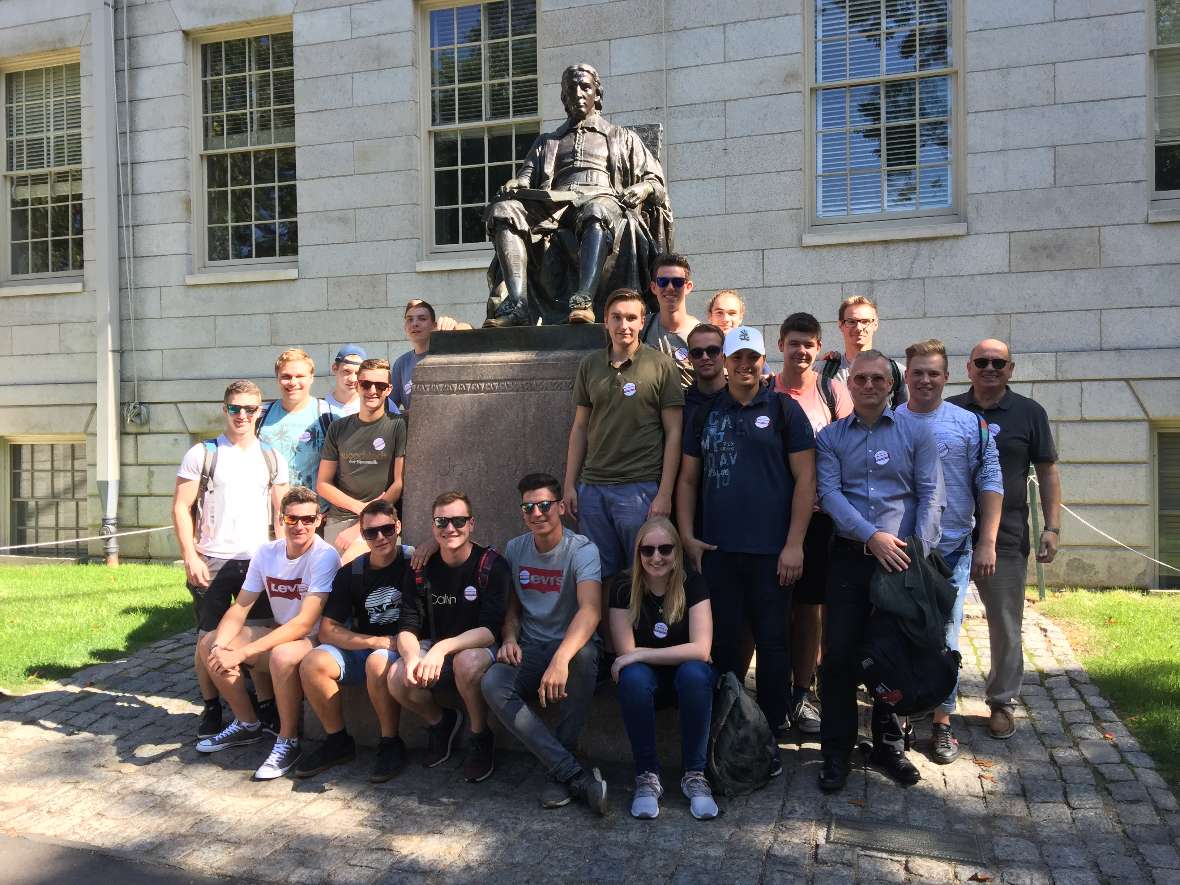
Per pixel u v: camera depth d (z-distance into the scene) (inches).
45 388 469.7
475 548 176.7
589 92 233.9
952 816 154.6
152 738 197.5
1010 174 352.5
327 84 433.1
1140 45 338.6
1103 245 343.3
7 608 316.5
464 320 414.6
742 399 177.2
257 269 452.4
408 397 244.1
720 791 161.8
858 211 379.6
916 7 371.2
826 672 167.5
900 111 374.0
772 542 173.5
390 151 425.4
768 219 379.2
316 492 225.1
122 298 463.2
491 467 205.5
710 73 384.8
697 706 159.6
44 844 149.6
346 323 431.8
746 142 381.1
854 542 169.3
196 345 453.4
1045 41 347.9
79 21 469.4
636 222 227.0
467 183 426.6
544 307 231.3
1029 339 351.3
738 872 137.1
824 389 200.1
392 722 177.0
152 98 458.9
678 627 165.2
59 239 491.8
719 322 213.3
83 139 472.1
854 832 149.3
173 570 414.6
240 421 210.2
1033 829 149.6
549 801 160.2
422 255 425.7
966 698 211.8
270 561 189.9
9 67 494.3
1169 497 350.3
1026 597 320.5
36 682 233.6
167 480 454.3
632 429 181.0
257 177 460.1
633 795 163.2
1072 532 346.9
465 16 426.0
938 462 169.3
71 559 472.7
